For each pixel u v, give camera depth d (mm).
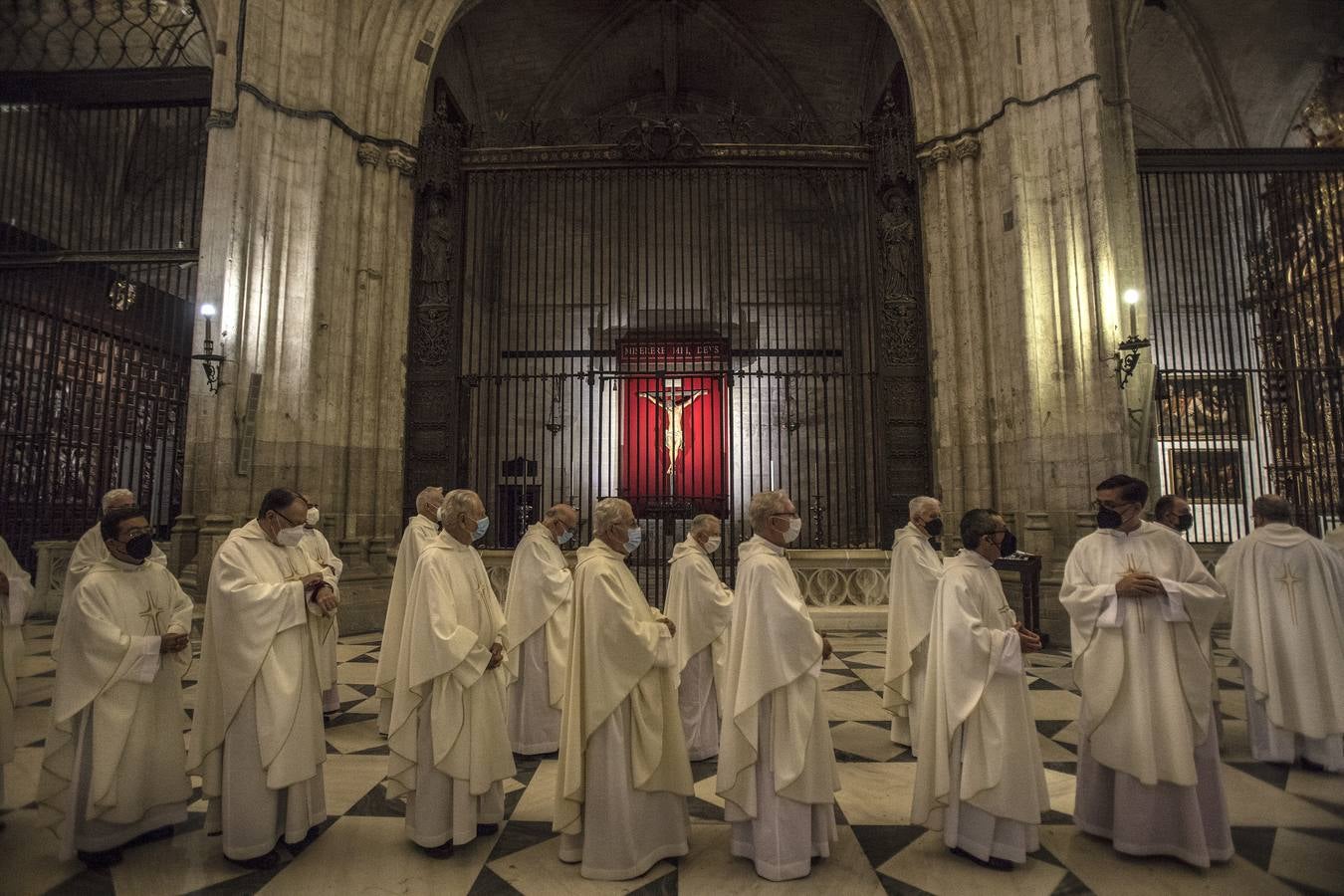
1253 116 13555
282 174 9242
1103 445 8312
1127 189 9180
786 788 3162
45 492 9961
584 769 3287
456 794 3402
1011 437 9273
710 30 16125
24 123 12398
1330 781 4312
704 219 16500
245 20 9125
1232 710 5789
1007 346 9344
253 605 3381
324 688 5535
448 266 10789
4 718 3846
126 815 3322
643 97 18203
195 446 8742
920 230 10617
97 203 13523
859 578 9859
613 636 3309
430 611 3436
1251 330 11383
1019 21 9328
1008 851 3248
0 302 10180
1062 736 5133
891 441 10375
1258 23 12617
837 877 3211
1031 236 8984
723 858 3426
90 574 3439
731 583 10062
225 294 8695
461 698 3441
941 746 3359
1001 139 9562
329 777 4422
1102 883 3141
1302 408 10164
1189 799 3260
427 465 10391
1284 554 4699
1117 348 8375
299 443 9070
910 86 10805
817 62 16266
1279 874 3203
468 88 15430
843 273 15445
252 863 3316
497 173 11227
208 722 3402
